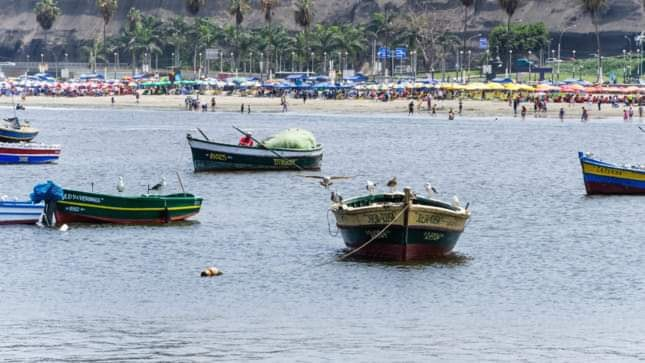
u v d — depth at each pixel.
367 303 100.31
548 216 157.25
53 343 86.69
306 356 83.56
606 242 134.12
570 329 91.38
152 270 114.75
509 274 113.56
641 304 100.75
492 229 144.12
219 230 139.88
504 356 83.75
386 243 117.06
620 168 178.50
